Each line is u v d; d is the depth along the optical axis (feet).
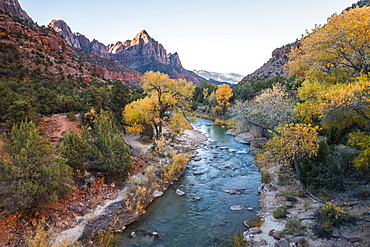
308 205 41.37
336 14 51.44
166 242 37.24
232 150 99.50
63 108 108.47
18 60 218.38
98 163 57.62
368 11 43.37
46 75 223.10
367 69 44.80
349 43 46.39
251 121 66.13
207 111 244.22
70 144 54.80
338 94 38.81
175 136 118.21
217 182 64.90
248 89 230.07
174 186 63.05
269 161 65.98
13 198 38.04
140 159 76.07
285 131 48.93
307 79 65.41
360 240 28.25
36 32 317.42
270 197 50.03
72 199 47.44
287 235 33.53
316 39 54.03
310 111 54.65
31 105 87.04
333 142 61.41
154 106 102.42
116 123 98.63
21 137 42.22
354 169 47.14
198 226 42.09
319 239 30.66
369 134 49.49
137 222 44.19
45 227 38.19
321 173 46.62
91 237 37.73
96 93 101.76
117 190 55.36
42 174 40.14
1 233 34.32
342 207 36.32
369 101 33.91
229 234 38.58
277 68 463.83
